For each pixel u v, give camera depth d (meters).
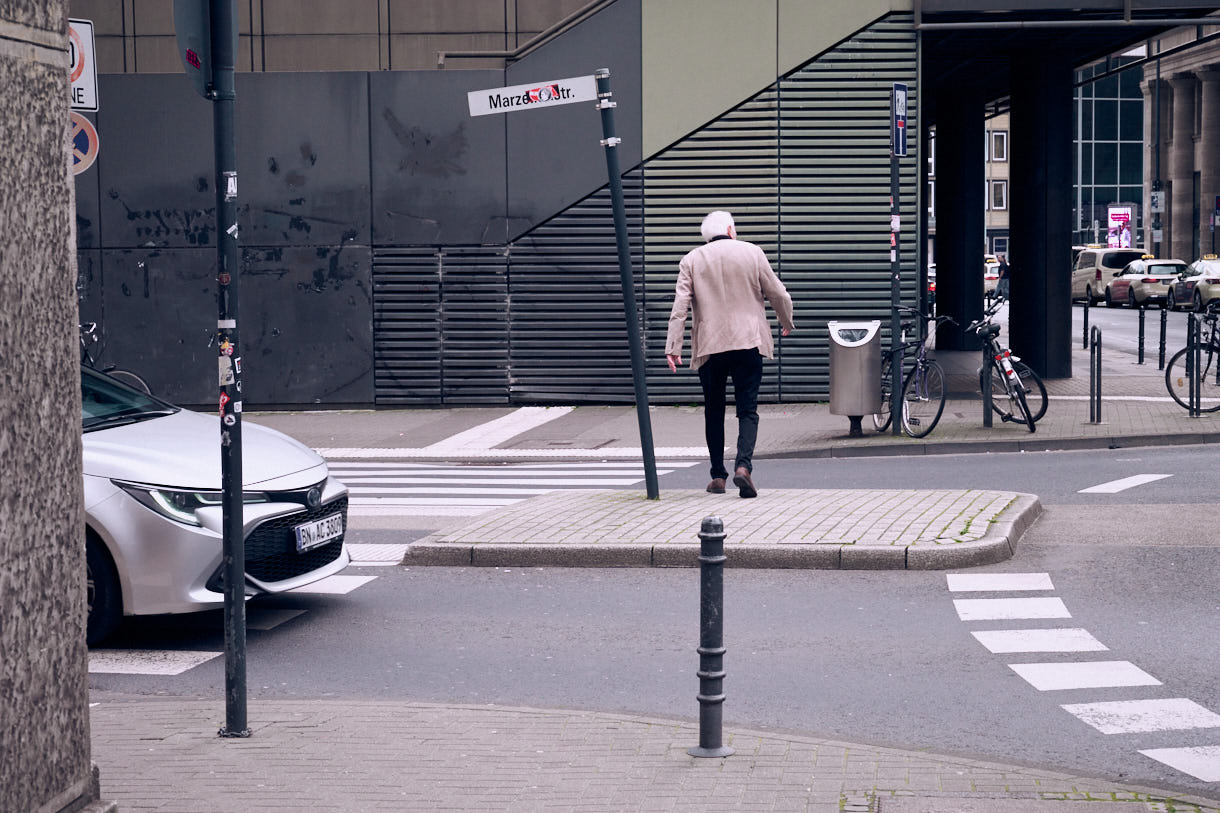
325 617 8.88
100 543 7.89
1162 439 16.81
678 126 21.66
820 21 21.42
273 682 7.43
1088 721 6.51
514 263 22.09
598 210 21.89
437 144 22.02
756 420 11.92
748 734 6.08
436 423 20.78
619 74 21.67
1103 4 20.97
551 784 5.42
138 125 22.14
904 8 21.30
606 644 8.09
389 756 5.79
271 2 23.12
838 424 19.33
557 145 21.86
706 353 11.73
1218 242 80.62
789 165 21.61
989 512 11.05
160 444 8.27
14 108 3.33
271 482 8.27
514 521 11.20
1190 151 85.81
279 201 22.23
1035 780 5.41
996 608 8.68
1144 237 98.06
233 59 5.88
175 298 22.36
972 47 23.52
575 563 10.18
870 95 21.45
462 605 9.12
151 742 6.02
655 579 9.73
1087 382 23.12
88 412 8.83
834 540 10.02
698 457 17.09
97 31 22.91
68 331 3.52
